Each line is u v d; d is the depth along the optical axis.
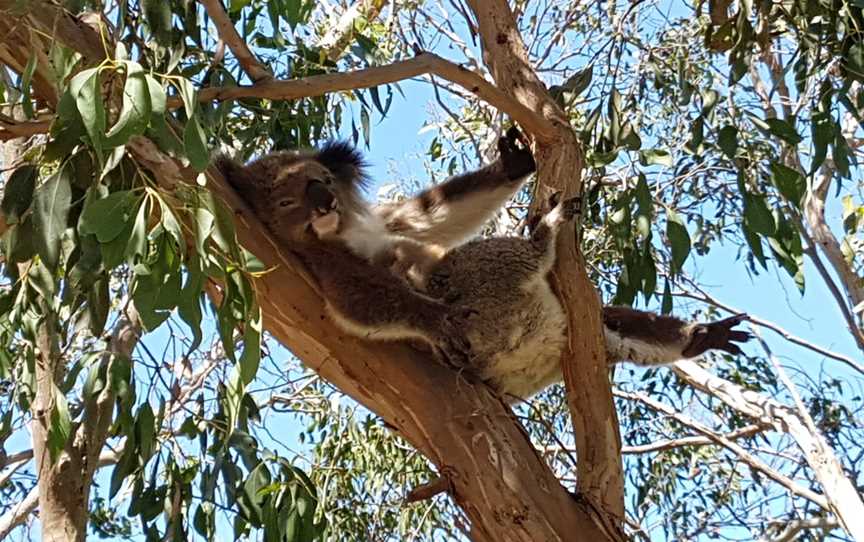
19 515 6.79
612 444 4.10
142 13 4.26
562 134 4.14
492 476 3.81
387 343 3.98
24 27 3.44
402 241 5.05
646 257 4.74
